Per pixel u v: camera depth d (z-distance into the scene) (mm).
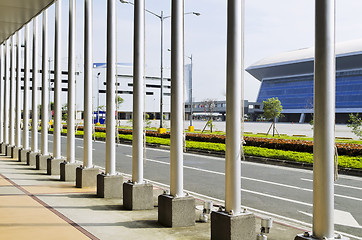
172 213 6055
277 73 92062
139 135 7348
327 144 4055
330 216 4043
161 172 12867
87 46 9242
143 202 7242
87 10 9180
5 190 8945
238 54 5234
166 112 88188
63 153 18641
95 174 9445
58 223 6262
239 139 5238
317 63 4102
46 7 9930
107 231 5859
